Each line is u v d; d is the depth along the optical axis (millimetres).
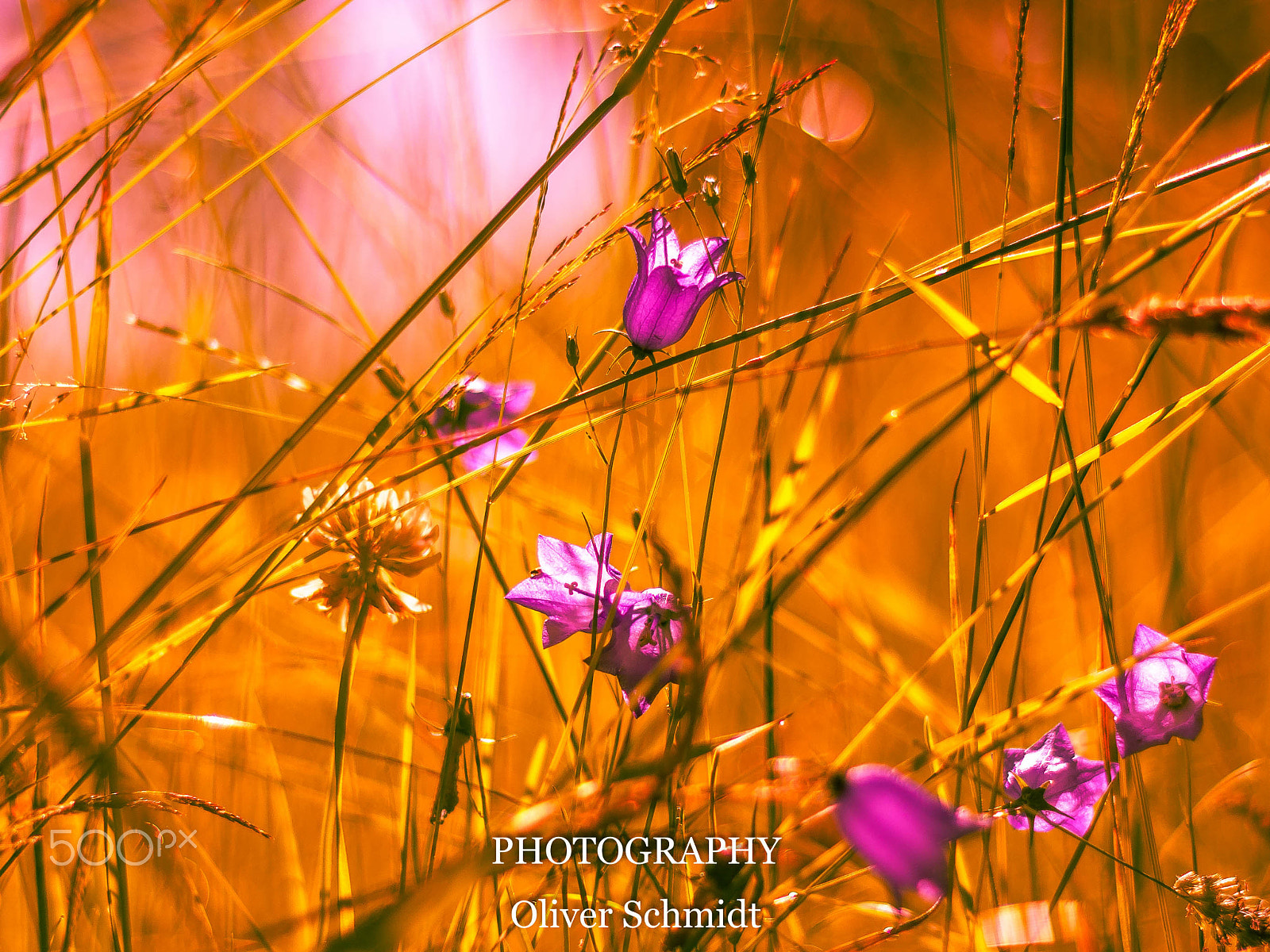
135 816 695
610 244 694
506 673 789
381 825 723
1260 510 824
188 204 824
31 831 648
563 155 681
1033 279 792
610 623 665
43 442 744
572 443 810
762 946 681
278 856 737
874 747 753
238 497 671
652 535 617
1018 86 685
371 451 706
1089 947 676
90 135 690
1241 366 674
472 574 793
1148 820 693
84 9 683
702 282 691
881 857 600
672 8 682
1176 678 674
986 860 682
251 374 710
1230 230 679
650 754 655
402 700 776
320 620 797
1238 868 729
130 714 674
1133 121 672
